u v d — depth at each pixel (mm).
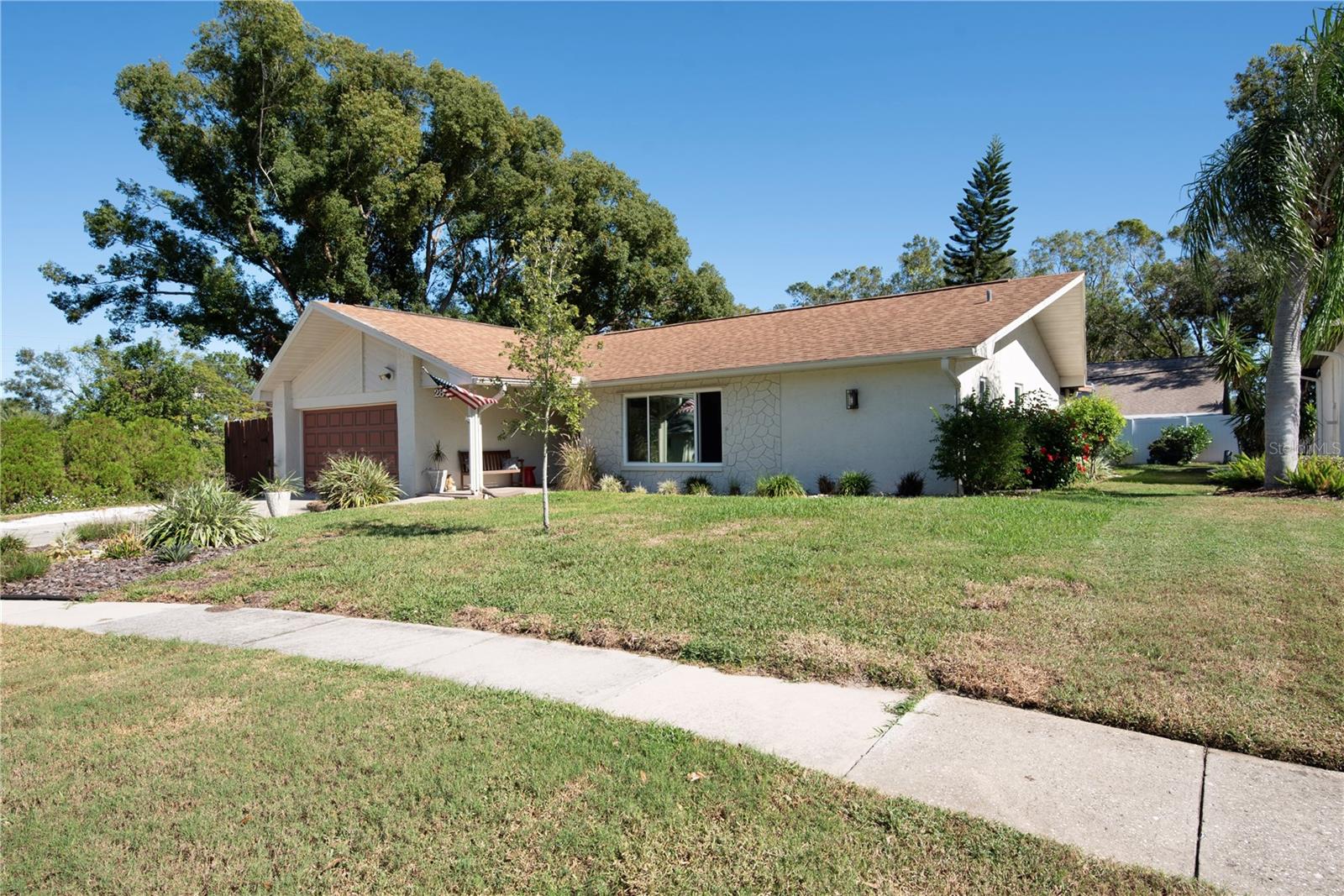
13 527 15586
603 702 4695
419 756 3992
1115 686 4398
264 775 3869
